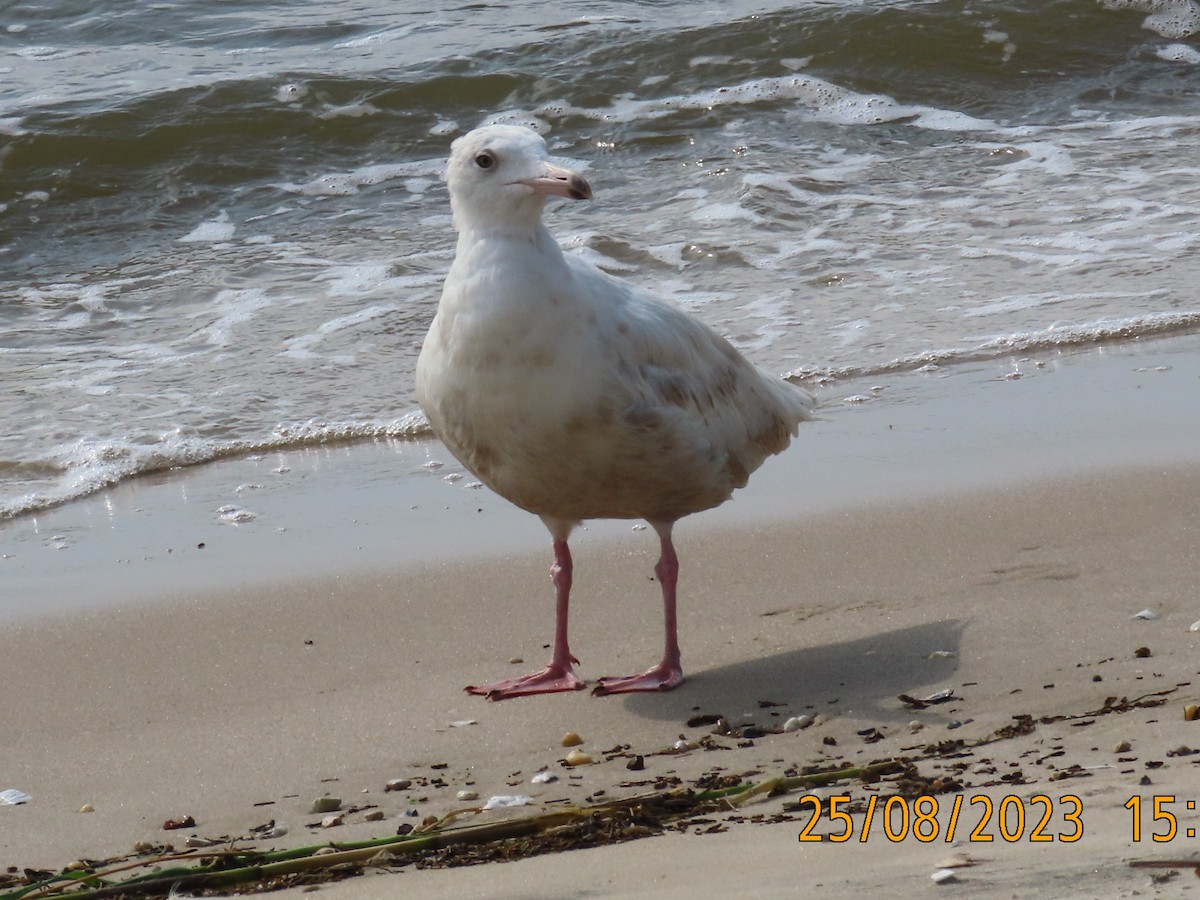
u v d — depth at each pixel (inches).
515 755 313.4
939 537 420.5
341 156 932.6
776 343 615.8
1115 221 742.5
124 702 351.9
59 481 519.5
